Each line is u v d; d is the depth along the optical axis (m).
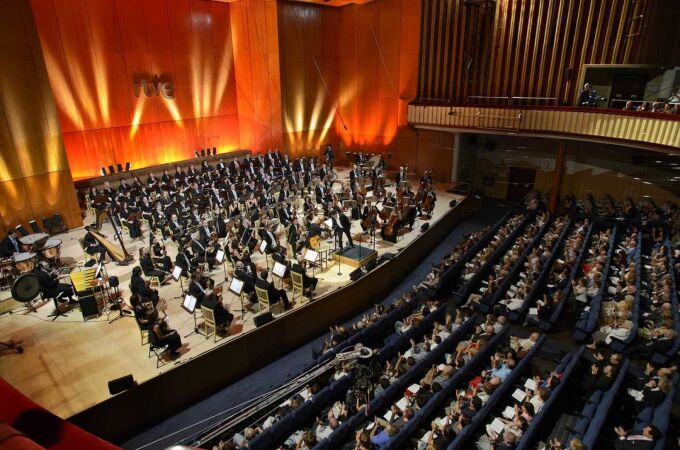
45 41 18.42
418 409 8.49
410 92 23.73
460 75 21.53
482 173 24.03
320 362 9.59
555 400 9.01
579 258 14.12
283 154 25.11
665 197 18.61
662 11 16.61
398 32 23.31
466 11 20.52
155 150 23.05
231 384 10.54
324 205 17.12
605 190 20.30
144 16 21.22
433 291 13.25
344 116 27.23
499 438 7.95
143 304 10.49
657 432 7.17
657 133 13.70
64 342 10.51
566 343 11.18
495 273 13.80
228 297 12.51
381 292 14.48
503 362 9.59
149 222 15.93
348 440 8.17
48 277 11.44
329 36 25.52
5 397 1.30
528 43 19.30
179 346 9.82
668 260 13.12
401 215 16.42
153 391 9.24
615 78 17.75
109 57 20.39
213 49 24.39
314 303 12.06
